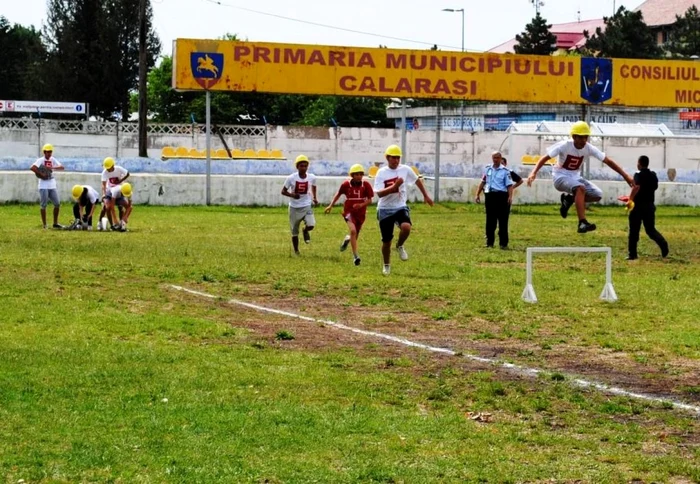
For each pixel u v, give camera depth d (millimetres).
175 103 82312
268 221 29609
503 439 7613
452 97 37656
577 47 100375
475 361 10328
